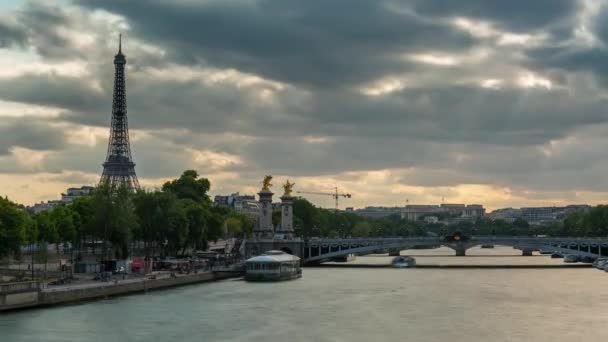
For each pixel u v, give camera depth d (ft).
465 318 626.23
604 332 565.53
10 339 520.83
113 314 627.05
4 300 614.34
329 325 590.14
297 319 617.21
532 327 585.22
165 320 604.08
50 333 542.57
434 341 531.50
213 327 576.20
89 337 531.91
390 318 625.00
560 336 550.36
